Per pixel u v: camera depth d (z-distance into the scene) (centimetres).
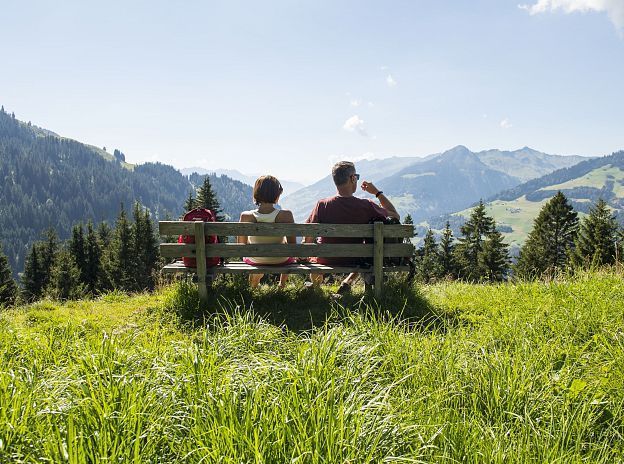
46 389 287
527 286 700
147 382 288
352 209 662
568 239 6744
